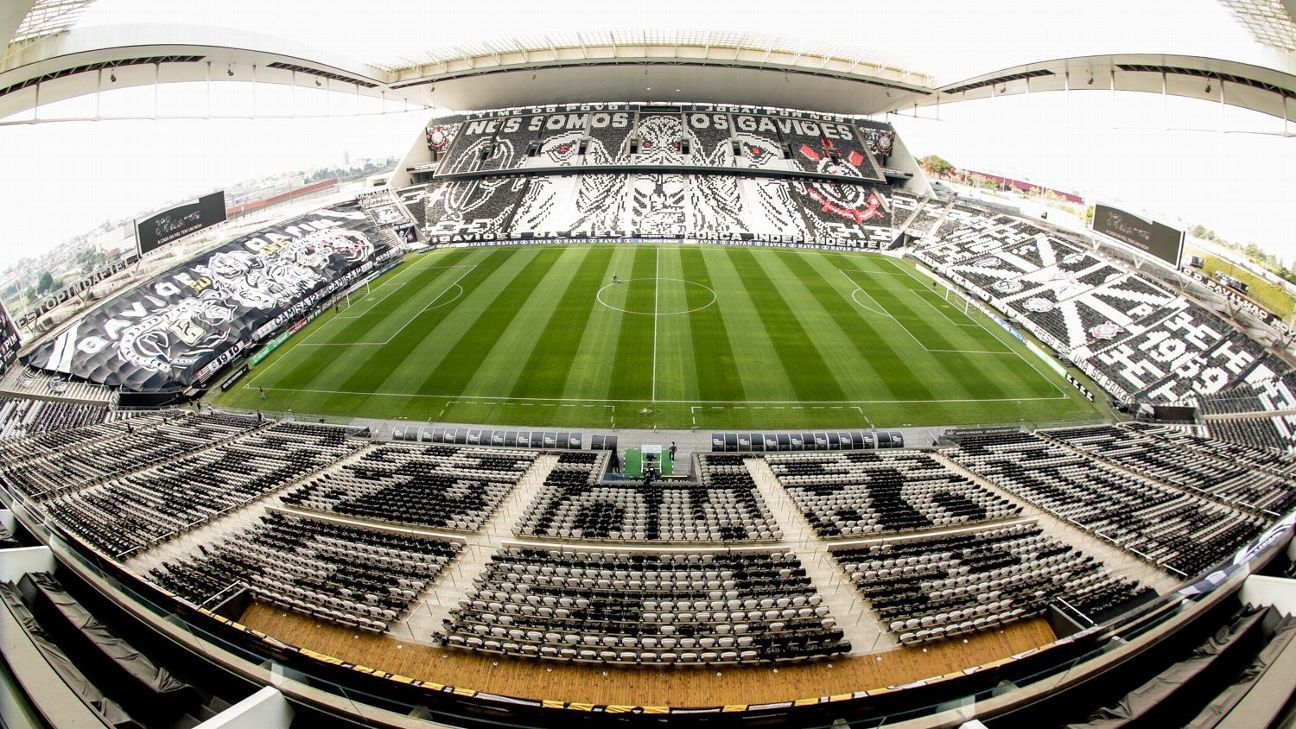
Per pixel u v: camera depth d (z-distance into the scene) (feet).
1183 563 59.98
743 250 230.48
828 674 46.62
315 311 170.40
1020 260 196.54
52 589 39.24
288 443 103.30
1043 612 53.16
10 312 140.05
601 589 56.34
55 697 26.84
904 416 118.01
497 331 154.51
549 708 33.91
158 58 169.27
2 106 154.20
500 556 62.90
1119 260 178.81
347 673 36.19
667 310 166.09
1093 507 76.18
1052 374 136.77
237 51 181.98
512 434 108.06
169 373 135.13
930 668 47.62
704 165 271.90
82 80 164.66
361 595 55.21
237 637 38.68
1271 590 35.40
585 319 160.66
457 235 243.19
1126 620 36.11
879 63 254.88
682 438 109.50
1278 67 136.87
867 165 282.77
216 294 163.73
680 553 64.44
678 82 282.36
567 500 79.46
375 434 112.27
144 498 76.89
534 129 290.35
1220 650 31.09
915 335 154.10
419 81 264.11
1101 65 186.50
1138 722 27.25
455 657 48.24
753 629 50.37
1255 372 128.98
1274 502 75.15
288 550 63.93
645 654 47.06
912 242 239.50
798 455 101.50
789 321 160.45
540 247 233.14
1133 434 110.93
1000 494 82.38
